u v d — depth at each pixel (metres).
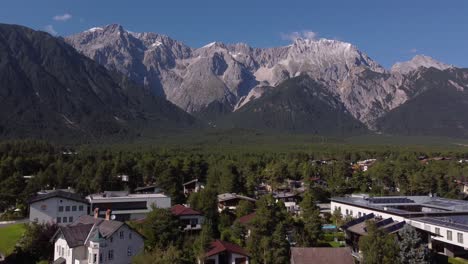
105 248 95.94
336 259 91.62
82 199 145.12
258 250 100.62
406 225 101.50
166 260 87.88
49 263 104.75
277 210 115.25
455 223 118.00
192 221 124.81
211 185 179.12
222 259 101.50
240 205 136.25
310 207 125.25
